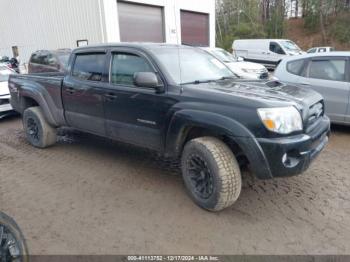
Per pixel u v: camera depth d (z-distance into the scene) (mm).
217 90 3400
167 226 3129
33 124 5590
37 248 2846
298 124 3061
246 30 42719
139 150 5352
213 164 3148
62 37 15984
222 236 2947
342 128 6316
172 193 3795
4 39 20125
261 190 3805
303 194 3684
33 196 3830
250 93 3314
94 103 4398
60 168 4672
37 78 5434
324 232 2961
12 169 4695
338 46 36531
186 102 3406
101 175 4379
